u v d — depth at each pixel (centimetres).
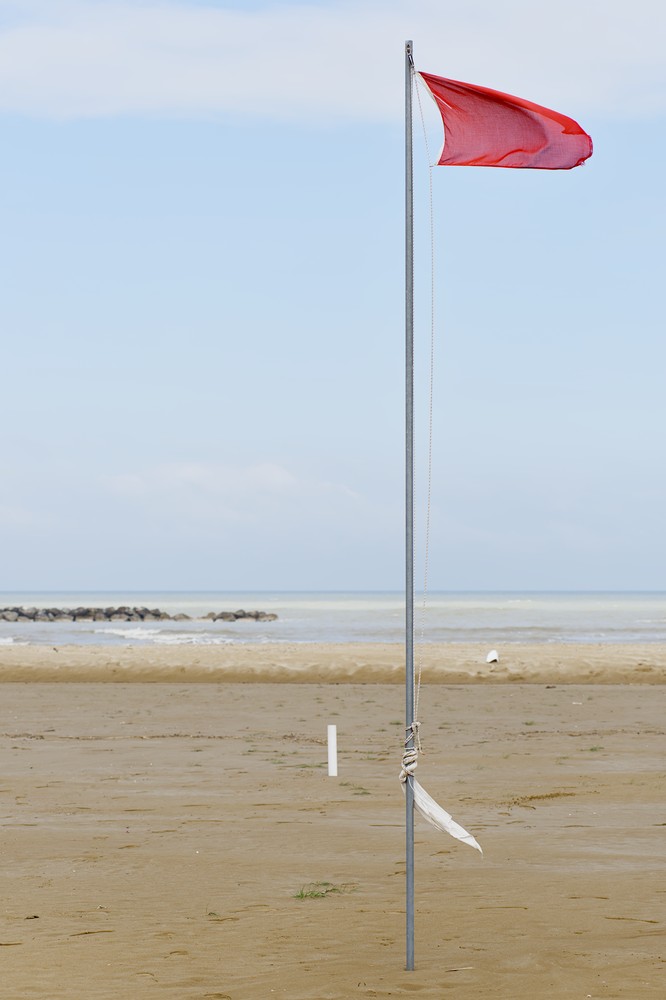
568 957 765
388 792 1571
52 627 8606
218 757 1945
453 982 709
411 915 744
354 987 700
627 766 1809
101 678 3766
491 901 947
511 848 1189
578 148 748
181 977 723
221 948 799
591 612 11319
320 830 1300
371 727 2423
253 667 3881
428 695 3203
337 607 13625
